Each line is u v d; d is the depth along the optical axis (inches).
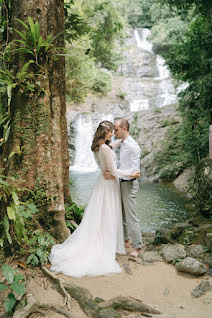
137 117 518.9
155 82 812.6
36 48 108.1
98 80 706.8
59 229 115.3
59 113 122.2
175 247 119.3
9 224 104.7
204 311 77.7
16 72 112.4
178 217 229.8
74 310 79.2
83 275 98.0
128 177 114.9
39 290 87.5
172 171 392.2
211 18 301.6
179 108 406.9
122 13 1002.1
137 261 113.1
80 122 580.1
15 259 102.0
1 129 117.6
